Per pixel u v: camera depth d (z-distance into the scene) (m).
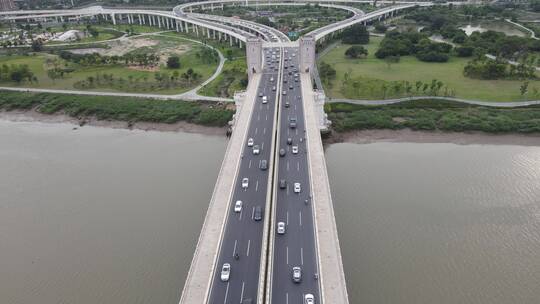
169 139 156.25
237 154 117.06
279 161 113.06
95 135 162.50
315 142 121.75
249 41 179.50
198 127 163.88
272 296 71.69
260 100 155.00
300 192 99.31
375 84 183.88
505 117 152.25
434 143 143.88
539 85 182.25
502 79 191.50
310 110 143.38
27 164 139.50
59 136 162.62
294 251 81.56
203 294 72.25
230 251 82.00
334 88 186.12
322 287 72.62
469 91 177.75
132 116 172.88
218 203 96.06
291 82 173.75
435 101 168.00
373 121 153.88
